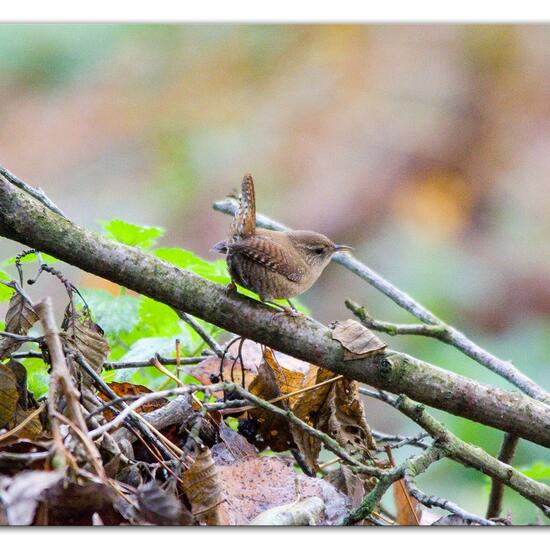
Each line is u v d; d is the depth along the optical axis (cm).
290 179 1562
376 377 561
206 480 496
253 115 1609
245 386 638
